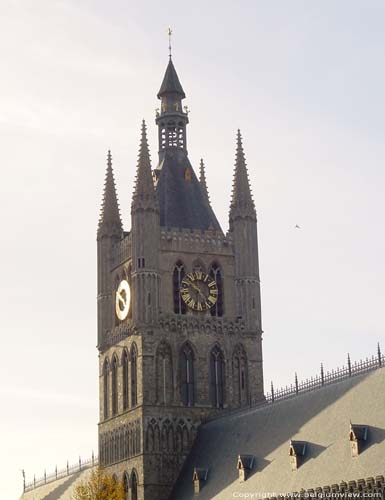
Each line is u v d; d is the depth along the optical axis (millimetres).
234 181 172000
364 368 132625
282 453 133250
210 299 165375
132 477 158625
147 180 165375
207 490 144125
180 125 177000
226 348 164250
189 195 172000
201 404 160750
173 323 161875
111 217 175750
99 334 172250
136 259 162875
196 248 166250
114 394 166625
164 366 160125
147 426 157125
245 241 169125
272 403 146250
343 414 127750
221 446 150125
